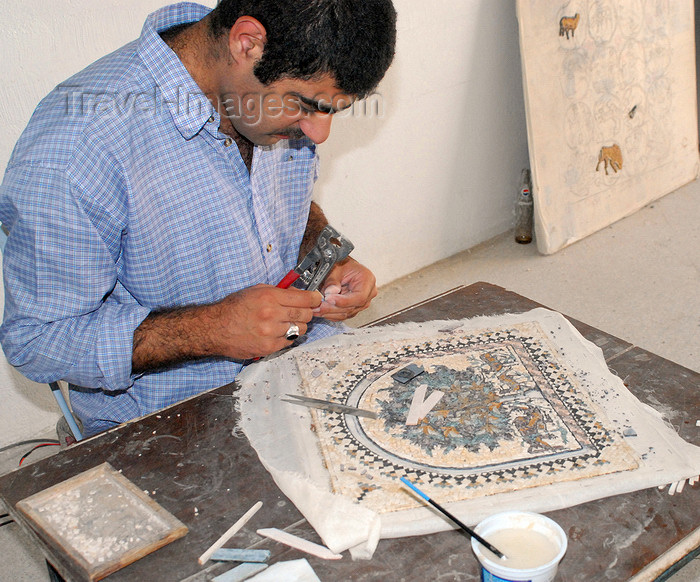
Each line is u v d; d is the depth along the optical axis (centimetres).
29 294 123
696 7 391
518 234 345
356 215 295
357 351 134
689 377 122
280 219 156
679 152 379
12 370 227
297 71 105
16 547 202
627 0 336
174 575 91
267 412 121
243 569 91
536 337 134
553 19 307
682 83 374
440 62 290
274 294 123
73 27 198
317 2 100
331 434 114
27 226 117
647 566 89
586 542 92
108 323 124
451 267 332
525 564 85
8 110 197
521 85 326
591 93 330
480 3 292
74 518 100
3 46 190
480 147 325
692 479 101
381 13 103
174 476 108
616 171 349
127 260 132
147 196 126
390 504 99
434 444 110
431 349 133
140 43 122
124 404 144
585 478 101
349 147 278
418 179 309
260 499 103
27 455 223
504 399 118
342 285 154
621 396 117
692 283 301
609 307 290
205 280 139
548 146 319
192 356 127
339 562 92
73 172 116
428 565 90
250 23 104
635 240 338
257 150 134
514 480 102
